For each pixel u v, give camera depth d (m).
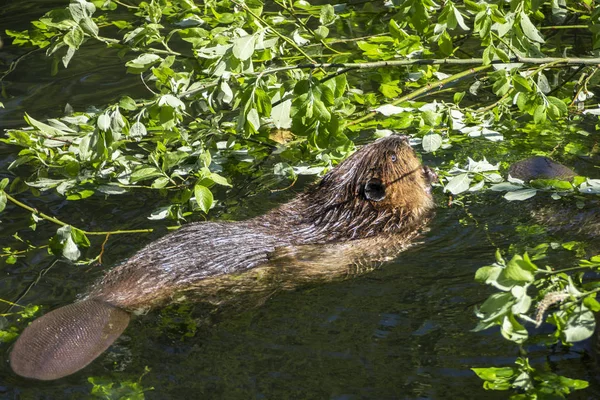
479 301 8.66
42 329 8.15
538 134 13.11
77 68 16.19
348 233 10.64
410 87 14.96
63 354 7.85
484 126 13.15
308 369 7.76
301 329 8.42
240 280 9.43
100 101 14.66
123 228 10.86
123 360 7.99
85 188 12.00
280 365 7.84
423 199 11.20
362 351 7.98
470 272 9.33
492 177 11.41
